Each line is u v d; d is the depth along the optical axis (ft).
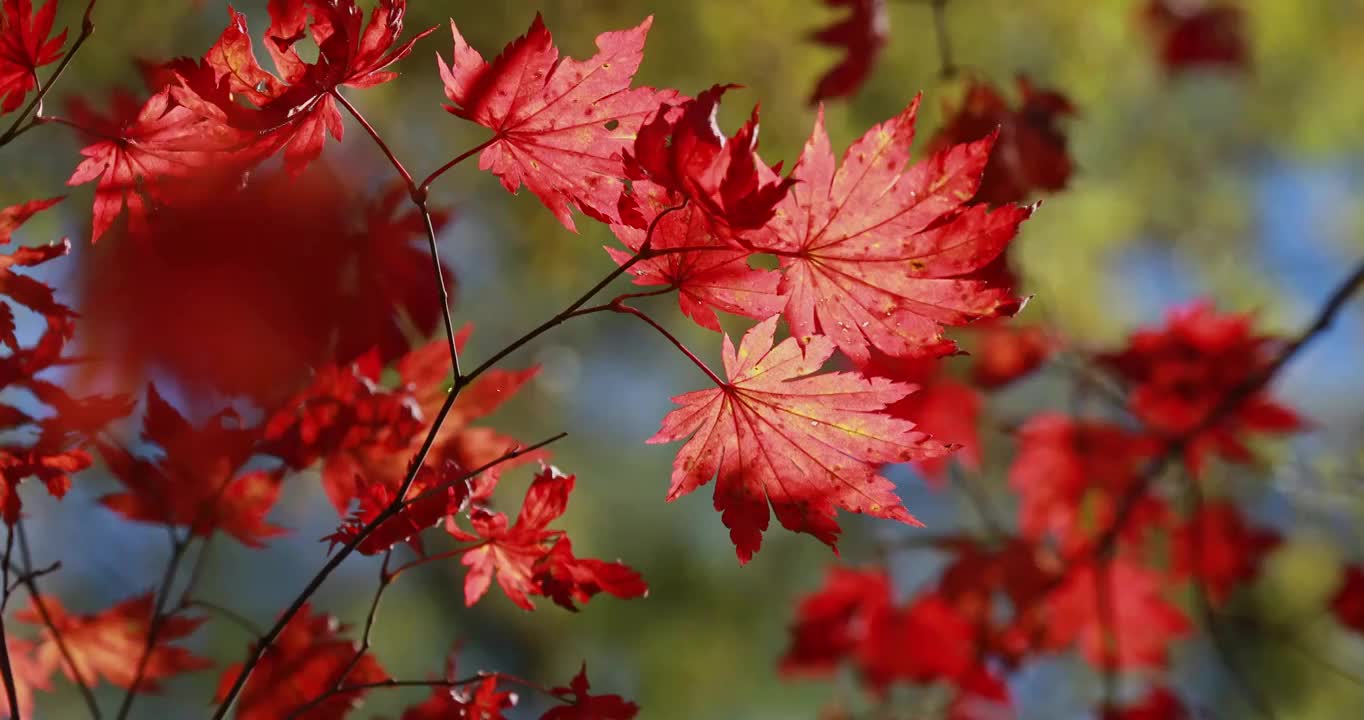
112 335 4.05
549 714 4.01
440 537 7.82
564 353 10.56
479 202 8.92
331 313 4.11
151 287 4.03
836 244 3.86
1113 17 10.19
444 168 3.91
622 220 3.90
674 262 3.91
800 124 8.86
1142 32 10.40
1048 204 10.48
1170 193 14.12
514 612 11.14
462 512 4.00
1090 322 11.25
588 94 3.90
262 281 4.04
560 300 10.11
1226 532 6.35
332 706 4.15
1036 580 5.86
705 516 11.82
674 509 11.72
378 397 4.12
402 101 8.12
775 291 3.92
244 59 3.82
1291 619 10.29
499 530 4.00
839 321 3.91
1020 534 6.16
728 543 11.71
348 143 5.40
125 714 4.11
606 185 3.93
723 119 8.64
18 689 4.27
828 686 11.46
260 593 10.66
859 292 3.89
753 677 11.41
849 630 6.27
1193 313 5.60
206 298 4.03
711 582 11.46
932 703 6.78
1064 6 9.96
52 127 6.87
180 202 3.97
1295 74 13.38
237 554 10.32
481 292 9.84
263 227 4.04
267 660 4.17
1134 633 6.18
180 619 4.27
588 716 4.01
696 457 3.97
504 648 11.45
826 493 3.95
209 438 4.09
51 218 7.15
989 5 9.66
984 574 5.90
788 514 3.96
